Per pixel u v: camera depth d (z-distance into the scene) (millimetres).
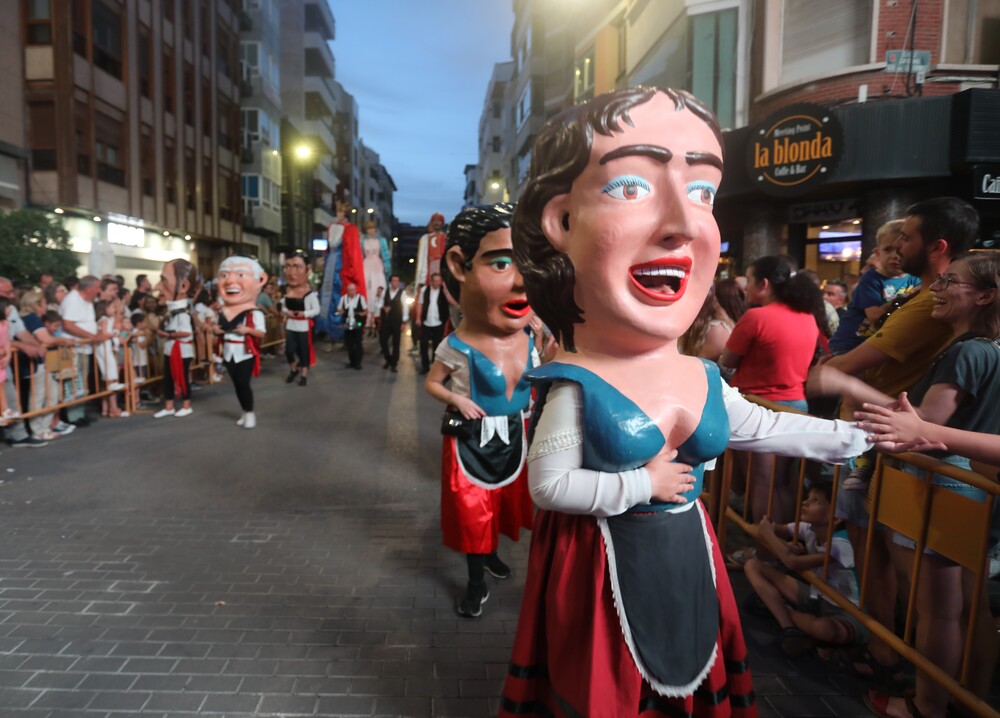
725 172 12242
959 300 2141
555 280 1716
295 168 38469
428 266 10898
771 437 1868
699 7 13195
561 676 1746
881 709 2426
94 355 7340
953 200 2465
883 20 10664
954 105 9609
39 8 16562
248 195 31000
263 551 3844
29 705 2428
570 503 1632
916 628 2412
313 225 44844
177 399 8875
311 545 3943
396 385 10219
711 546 1872
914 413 1820
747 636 2967
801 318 3533
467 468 3090
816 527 3008
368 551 3863
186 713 2396
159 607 3168
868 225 10828
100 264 17734
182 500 4719
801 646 2787
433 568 3646
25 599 3232
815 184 10602
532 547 1920
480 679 2621
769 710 2455
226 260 6941
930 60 10547
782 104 11977
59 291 7477
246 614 3113
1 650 2791
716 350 4090
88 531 4121
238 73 29750
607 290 1646
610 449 1630
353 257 11992
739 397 1946
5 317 5875
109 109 19109
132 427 7133
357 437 6711
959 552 2043
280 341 14891
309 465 5668
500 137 51406
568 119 1706
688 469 1709
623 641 1684
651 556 1715
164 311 9141
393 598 3289
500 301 3033
